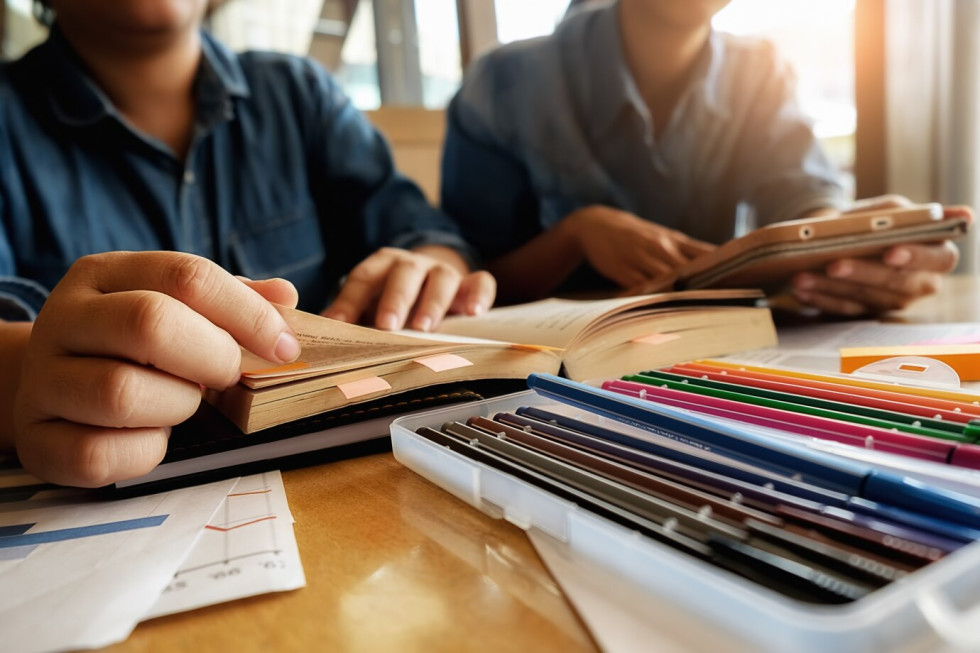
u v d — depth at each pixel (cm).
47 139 87
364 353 32
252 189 101
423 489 27
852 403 31
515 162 118
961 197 134
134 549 22
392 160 113
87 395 25
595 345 40
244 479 29
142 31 85
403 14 229
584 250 93
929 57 134
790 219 100
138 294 26
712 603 15
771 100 116
